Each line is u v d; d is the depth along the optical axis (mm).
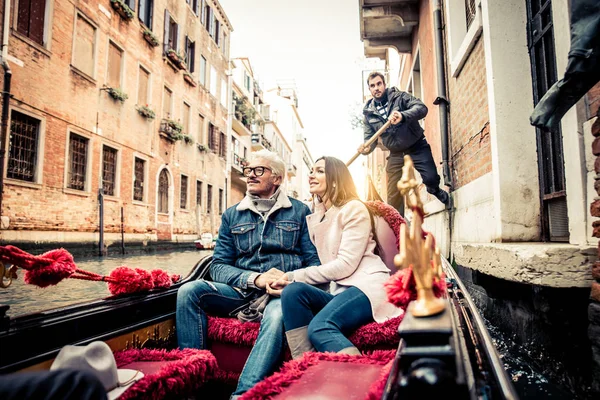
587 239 2035
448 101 4781
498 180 3023
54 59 9602
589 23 1453
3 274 1424
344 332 1767
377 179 14570
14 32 8430
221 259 2389
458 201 4320
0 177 7891
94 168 11141
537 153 2992
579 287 1873
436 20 4941
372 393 1018
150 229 14305
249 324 1937
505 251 2273
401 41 7816
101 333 1591
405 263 832
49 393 797
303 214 2445
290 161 47250
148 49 14367
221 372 1933
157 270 1997
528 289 2289
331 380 1228
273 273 2145
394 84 11445
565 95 1664
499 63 3092
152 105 14656
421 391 647
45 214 9234
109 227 11766
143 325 1812
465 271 3822
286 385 1215
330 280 2006
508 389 692
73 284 5246
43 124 9234
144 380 1284
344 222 2088
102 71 11562
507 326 2637
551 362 2033
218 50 22188
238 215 2428
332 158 2264
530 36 3045
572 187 2141
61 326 1420
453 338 739
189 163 18062
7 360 1241
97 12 11336
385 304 1876
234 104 25469
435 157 5645
